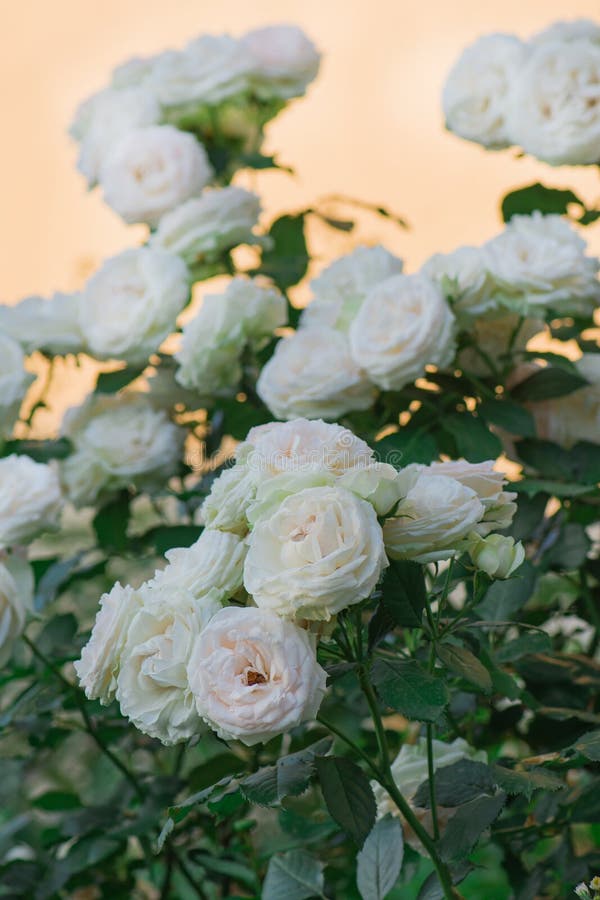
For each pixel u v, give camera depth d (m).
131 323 1.64
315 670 1.21
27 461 1.57
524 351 1.59
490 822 1.31
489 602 1.51
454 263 1.56
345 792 1.27
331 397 1.55
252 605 1.27
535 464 1.58
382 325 1.53
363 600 1.24
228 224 1.67
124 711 1.24
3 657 1.47
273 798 1.25
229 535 1.25
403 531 1.24
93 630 1.27
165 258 1.65
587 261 1.54
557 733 1.57
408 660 1.27
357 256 1.64
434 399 1.60
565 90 1.62
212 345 1.61
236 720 1.19
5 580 1.47
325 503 1.21
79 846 1.63
